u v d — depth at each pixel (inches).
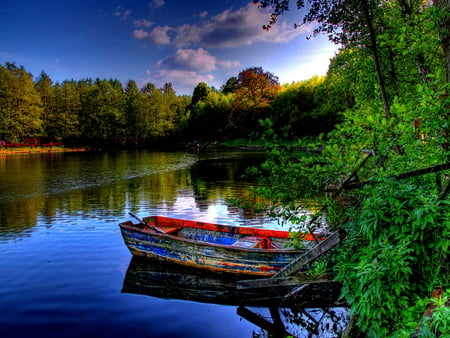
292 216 212.7
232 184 802.2
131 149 2493.8
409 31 207.9
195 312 241.3
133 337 208.4
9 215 498.3
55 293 262.7
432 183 191.2
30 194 663.8
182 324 225.3
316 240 218.4
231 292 273.0
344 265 174.2
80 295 261.0
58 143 2450.8
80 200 610.5
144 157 1669.5
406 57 318.7
